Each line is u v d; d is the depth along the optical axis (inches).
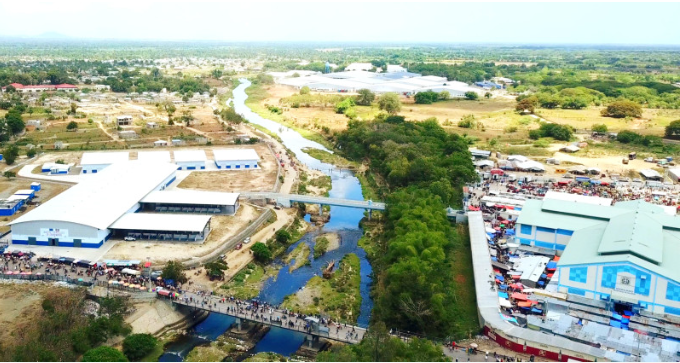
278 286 6870.1
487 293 5969.5
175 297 6023.6
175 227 7632.9
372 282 6993.1
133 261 6845.5
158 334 5644.7
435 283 6131.9
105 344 5187.0
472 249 7224.4
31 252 7106.3
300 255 7849.4
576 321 5221.5
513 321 5408.5
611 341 4877.0
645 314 5393.7
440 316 5418.3
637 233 5999.0
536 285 6205.7
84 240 7347.4
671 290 5285.4
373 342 4505.4
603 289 5605.3
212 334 5792.3
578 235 6579.7
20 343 4837.6
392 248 6958.7
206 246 7519.7
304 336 5748.0
